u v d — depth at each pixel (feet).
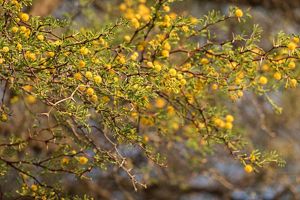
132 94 15.61
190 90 18.35
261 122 29.12
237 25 30.71
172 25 17.99
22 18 16.26
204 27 18.42
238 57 17.16
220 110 20.21
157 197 37.96
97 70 15.79
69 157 18.66
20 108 24.72
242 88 17.56
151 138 23.50
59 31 21.86
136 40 19.35
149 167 26.22
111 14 28.73
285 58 16.84
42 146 23.25
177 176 31.40
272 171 35.14
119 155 17.06
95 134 21.16
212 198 39.65
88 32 15.97
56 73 15.80
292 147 36.81
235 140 19.40
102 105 15.85
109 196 33.42
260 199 35.73
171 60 19.77
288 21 35.78
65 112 15.38
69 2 31.68
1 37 15.43
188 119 19.39
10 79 15.69
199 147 24.32
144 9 21.90
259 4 35.88
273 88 19.56
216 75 17.60
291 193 35.27
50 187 18.37
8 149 18.66
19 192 18.86
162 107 20.22
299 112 36.04
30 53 15.69
